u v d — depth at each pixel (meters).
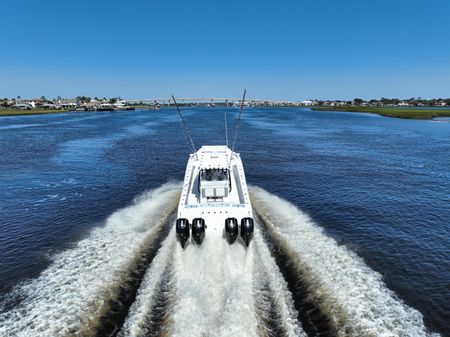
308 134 50.69
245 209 11.68
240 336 6.98
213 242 11.06
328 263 10.62
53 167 26.52
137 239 12.31
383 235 13.62
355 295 8.88
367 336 7.37
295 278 9.61
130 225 13.88
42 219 15.38
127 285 9.30
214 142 41.09
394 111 120.00
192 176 15.56
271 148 36.16
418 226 14.64
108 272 9.92
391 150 35.19
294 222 14.36
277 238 12.41
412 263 11.49
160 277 9.40
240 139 44.00
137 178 22.89
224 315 7.62
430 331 8.10
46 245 12.57
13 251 12.14
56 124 70.25
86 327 7.61
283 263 10.47
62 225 14.55
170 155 31.95
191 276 9.27
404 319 8.16
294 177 23.02
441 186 20.91
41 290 9.10
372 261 11.51
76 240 12.70
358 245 12.67
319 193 19.31
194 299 8.19
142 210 15.93
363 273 10.11
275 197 18.28
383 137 47.00
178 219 11.05
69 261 10.64
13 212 16.38
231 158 16.91
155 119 87.69
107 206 17.03
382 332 7.54
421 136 48.31
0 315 8.13
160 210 15.75
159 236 12.61
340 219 15.27
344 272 10.09
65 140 42.97
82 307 8.30
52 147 36.94
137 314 7.91
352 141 42.47
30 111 131.25
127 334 7.32
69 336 7.32
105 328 7.62
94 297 8.70
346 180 22.28
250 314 7.70
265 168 25.84
